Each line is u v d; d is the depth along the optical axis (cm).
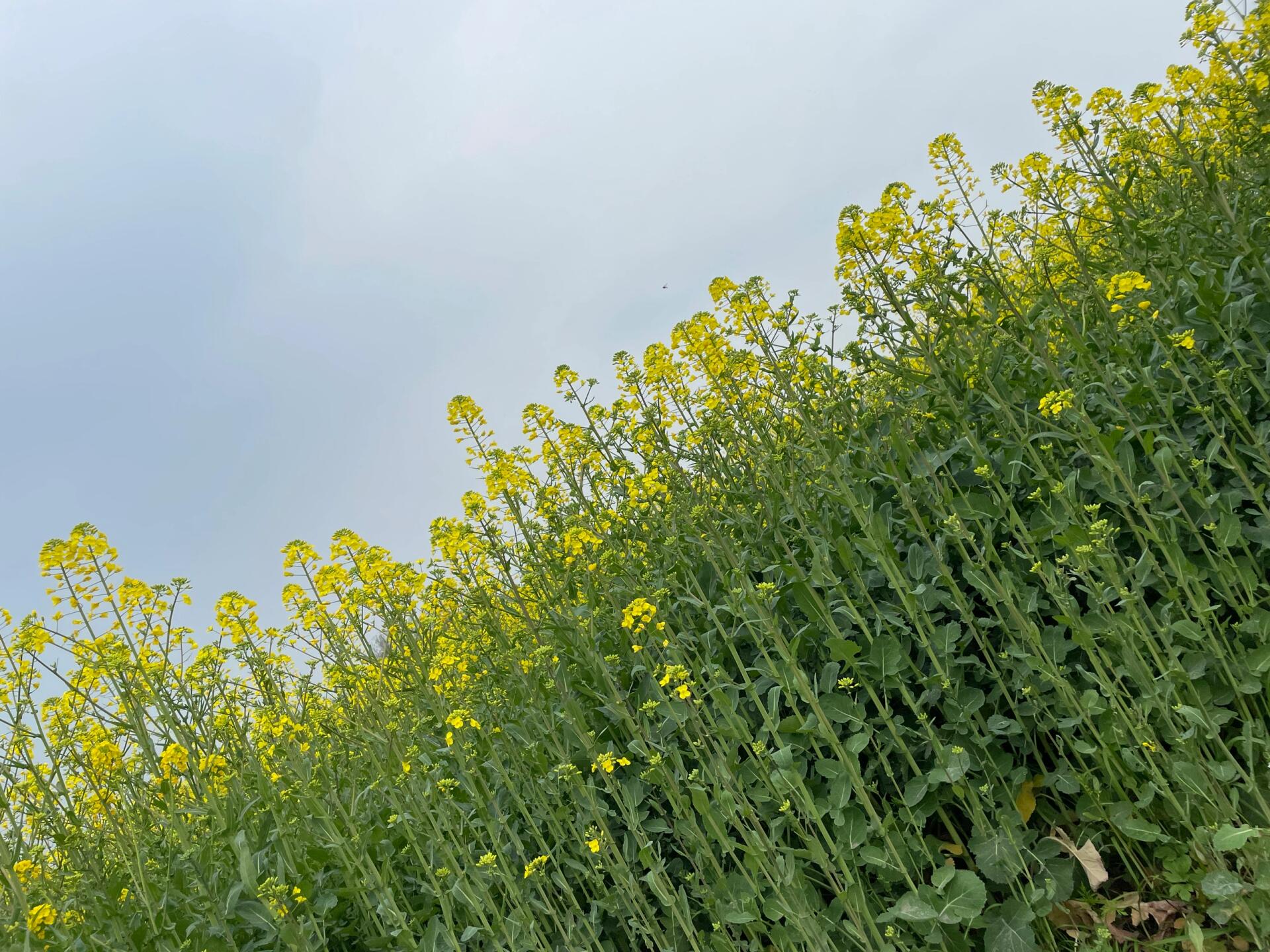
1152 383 332
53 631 428
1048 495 350
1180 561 287
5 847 361
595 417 503
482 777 382
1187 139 467
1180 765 261
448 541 457
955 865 319
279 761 441
